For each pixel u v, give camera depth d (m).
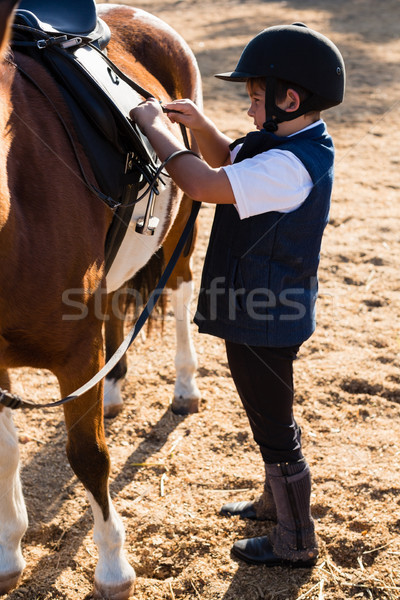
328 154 1.89
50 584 2.21
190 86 3.01
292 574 2.22
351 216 4.76
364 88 7.64
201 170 1.82
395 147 6.01
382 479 2.57
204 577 2.21
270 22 10.76
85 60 2.13
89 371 2.01
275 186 1.80
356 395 3.06
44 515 2.49
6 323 1.79
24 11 2.11
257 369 2.02
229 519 2.45
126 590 2.15
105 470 2.10
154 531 2.40
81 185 1.95
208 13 11.38
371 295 3.86
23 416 2.99
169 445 2.83
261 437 2.13
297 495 2.15
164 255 2.98
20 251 1.73
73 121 1.99
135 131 2.09
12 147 1.76
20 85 1.88
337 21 10.80
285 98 1.84
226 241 1.95
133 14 2.94
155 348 3.46
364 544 2.29
